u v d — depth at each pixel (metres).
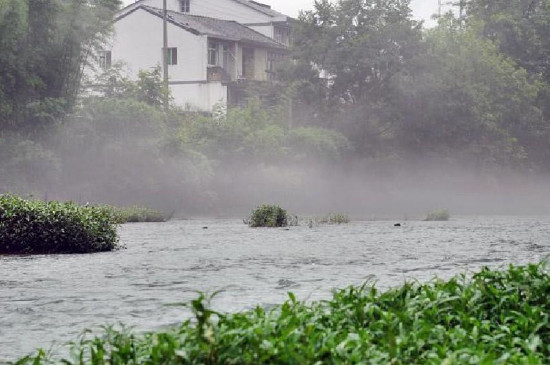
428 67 87.50
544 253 32.69
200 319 9.20
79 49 67.19
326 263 28.56
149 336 10.21
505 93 93.25
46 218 33.31
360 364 8.92
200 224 56.84
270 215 54.34
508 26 101.12
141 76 78.19
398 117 87.62
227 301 18.91
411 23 87.31
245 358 8.66
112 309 17.94
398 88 85.44
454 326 11.91
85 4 67.62
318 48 88.06
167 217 65.62
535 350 10.75
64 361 10.12
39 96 65.25
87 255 32.22
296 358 8.66
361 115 87.50
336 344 9.60
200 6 112.56
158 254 32.50
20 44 63.50
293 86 87.12
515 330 11.52
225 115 81.25
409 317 11.59
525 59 102.69
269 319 10.27
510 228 52.25
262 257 31.03
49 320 16.53
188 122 79.31
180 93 94.69
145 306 18.36
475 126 88.75
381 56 86.56
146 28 95.25
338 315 11.75
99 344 10.27
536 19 103.06
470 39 90.75
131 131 70.06
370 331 11.03
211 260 29.86
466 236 43.56
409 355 9.81
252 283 22.61
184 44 94.25
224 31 98.50
